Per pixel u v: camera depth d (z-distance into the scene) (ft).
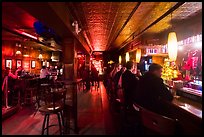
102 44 34.99
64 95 12.80
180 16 14.02
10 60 28.35
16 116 17.54
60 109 12.16
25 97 22.15
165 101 10.30
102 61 59.67
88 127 14.60
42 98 13.53
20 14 15.02
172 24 16.31
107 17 14.71
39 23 16.94
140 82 10.20
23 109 20.20
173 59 11.28
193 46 15.80
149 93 9.54
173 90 12.16
